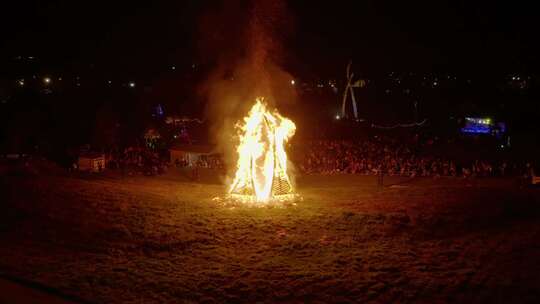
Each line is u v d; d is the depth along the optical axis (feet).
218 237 68.39
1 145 167.12
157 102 251.19
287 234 69.31
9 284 47.19
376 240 66.33
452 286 47.91
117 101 240.32
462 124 220.84
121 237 67.51
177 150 157.17
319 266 55.83
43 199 87.25
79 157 144.25
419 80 285.64
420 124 228.22
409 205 85.97
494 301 44.19
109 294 46.60
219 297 47.39
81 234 68.18
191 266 56.39
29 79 262.06
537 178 112.78
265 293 48.24
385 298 46.29
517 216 75.41
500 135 185.78
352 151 156.66
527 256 54.80
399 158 146.00
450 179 126.31
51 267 53.47
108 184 110.73
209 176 136.15
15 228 69.62
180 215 79.77
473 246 60.75
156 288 48.96
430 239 66.54
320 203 90.07
